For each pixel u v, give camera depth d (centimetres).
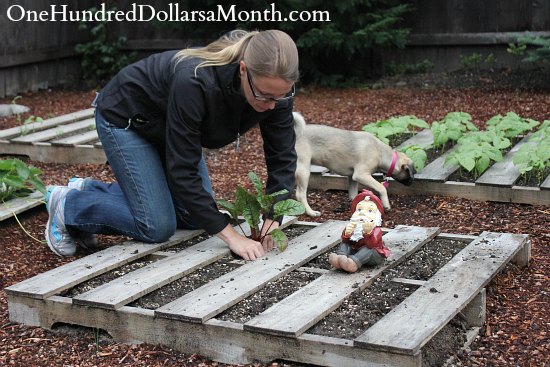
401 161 534
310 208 543
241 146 736
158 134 411
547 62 1013
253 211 416
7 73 1066
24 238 498
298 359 319
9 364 339
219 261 414
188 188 388
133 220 429
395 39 1038
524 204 536
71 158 685
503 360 331
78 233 456
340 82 1084
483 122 806
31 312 369
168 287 385
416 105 911
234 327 329
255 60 339
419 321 324
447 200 552
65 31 1162
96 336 356
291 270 395
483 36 1096
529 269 428
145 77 399
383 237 437
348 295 358
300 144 528
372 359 306
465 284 363
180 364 333
